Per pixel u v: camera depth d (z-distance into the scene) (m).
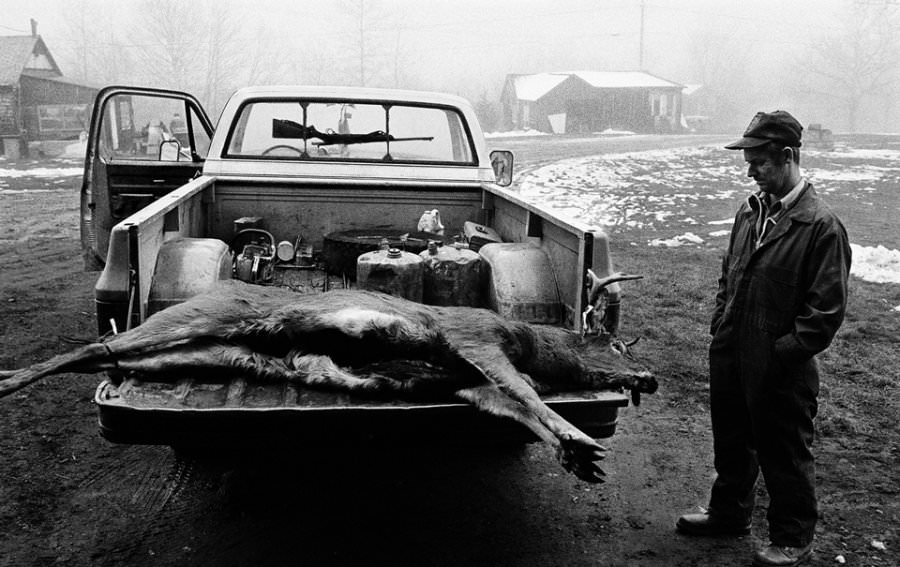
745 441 4.10
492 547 4.07
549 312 4.46
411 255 4.71
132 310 3.86
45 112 37.88
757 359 3.80
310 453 3.63
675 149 37.53
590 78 66.50
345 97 6.18
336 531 4.18
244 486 4.66
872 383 6.50
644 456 5.19
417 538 4.14
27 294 8.98
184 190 5.09
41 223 14.48
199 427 3.44
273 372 3.63
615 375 3.81
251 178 5.91
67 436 5.24
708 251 12.54
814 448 5.27
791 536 3.84
